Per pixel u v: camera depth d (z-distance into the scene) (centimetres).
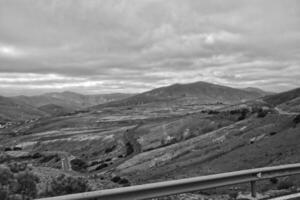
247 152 6109
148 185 723
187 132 14325
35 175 1611
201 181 821
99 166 10562
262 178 983
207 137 10325
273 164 4222
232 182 904
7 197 1019
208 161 7150
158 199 1094
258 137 7812
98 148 16250
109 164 10962
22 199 1042
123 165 9769
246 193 1073
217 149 8162
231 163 5866
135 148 13950
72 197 607
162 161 9131
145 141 14675
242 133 9462
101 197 657
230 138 9294
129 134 17500
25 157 10769
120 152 13962
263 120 9906
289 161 3806
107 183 1858
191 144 10150
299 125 6294
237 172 903
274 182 1830
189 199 1142
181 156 9094
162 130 15600
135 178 7206
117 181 2356
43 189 1331
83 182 1341
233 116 14550
